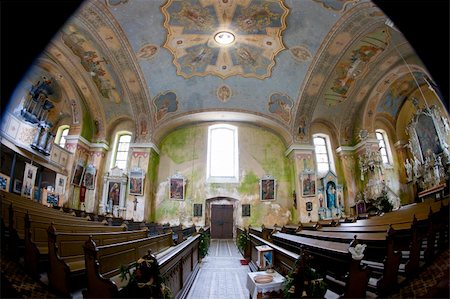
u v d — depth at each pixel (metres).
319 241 5.60
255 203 19.50
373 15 12.30
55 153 15.20
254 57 16.66
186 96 18.83
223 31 14.79
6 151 12.61
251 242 10.61
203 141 20.78
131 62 15.63
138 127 18.94
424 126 16.69
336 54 15.05
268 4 13.03
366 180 17.86
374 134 17.84
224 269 9.55
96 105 17.95
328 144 19.88
